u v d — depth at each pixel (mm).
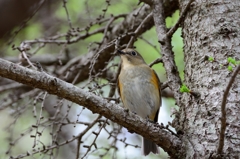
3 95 16156
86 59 14383
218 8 9070
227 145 7277
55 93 7469
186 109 8336
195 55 8805
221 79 8078
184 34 9492
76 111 16516
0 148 15094
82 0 15180
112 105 7707
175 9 12328
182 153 7781
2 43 12562
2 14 9125
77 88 7539
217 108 7785
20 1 9125
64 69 14695
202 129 7758
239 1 9117
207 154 7410
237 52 8375
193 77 8570
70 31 11742
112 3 14820
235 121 7516
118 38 9633
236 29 8695
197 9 9320
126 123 7793
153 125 7922
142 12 12594
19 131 15273
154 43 15789
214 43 8633
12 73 7203
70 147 14258
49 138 15711
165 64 9633
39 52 17938
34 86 7383
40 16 15641
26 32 15547
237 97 7750
